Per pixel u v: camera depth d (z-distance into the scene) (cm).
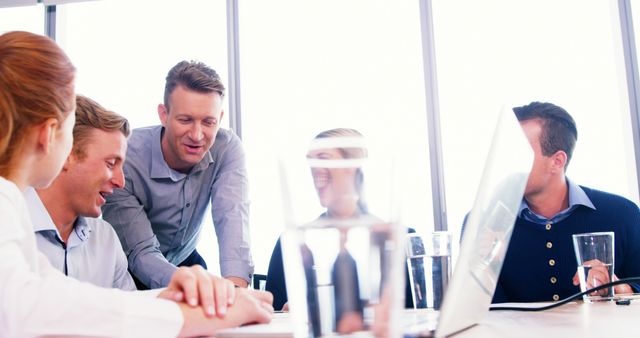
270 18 375
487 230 63
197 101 193
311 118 363
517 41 349
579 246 120
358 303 45
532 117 186
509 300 190
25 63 78
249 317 81
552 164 186
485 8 356
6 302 65
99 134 150
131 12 380
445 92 357
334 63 364
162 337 71
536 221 192
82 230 160
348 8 367
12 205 75
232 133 230
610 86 342
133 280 190
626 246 187
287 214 47
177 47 376
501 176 64
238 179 219
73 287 68
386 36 362
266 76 371
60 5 386
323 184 46
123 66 375
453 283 59
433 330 59
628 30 345
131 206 204
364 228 45
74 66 84
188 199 218
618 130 341
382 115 357
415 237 91
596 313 90
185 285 79
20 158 80
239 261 204
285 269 47
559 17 346
